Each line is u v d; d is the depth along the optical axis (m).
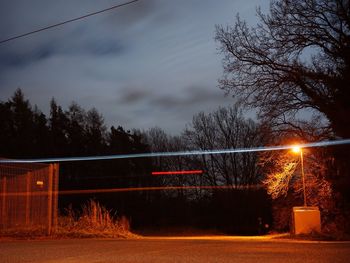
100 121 64.62
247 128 71.31
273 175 30.61
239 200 69.75
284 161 30.23
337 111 28.72
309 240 18.94
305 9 29.39
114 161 61.69
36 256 11.30
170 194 72.62
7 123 53.16
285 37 29.81
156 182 70.25
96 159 58.94
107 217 23.20
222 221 70.31
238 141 71.88
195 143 74.75
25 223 18.72
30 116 57.06
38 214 19.06
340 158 29.23
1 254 11.70
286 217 33.53
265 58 30.38
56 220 19.61
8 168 18.59
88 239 18.34
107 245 14.35
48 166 19.53
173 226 69.12
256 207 68.19
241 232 68.00
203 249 13.03
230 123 72.69
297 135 29.98
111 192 59.78
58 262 10.23
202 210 72.12
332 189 29.56
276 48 30.12
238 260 10.42
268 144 30.66
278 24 29.97
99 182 57.97
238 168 71.31
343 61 29.11
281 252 12.14
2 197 18.25
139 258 10.89
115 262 10.21
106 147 62.16
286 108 29.95
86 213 23.34
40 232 18.80
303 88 29.62
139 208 64.69
